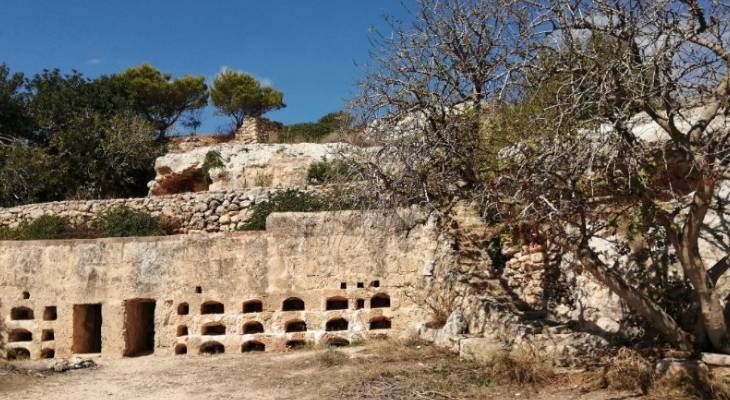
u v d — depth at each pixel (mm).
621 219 12211
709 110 9742
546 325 12938
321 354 14852
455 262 16000
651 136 12258
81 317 18547
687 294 11500
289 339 17109
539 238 11164
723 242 11641
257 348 17406
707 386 9172
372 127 13453
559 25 9734
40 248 18609
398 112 12734
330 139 26531
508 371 11172
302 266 17531
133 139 33750
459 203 17391
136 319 18703
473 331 14375
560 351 11711
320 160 26531
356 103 13086
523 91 11227
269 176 26453
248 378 13109
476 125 12062
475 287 15289
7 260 18641
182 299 17672
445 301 15984
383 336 16750
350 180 16625
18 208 24500
